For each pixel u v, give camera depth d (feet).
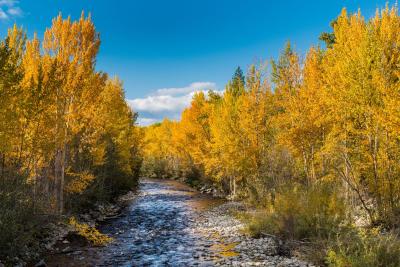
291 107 59.52
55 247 39.06
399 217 38.58
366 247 27.61
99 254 37.27
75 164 58.39
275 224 40.34
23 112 35.12
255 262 32.81
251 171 75.72
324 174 54.13
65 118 47.62
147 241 44.19
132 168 118.21
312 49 61.82
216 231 49.65
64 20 47.65
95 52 50.21
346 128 44.24
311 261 31.81
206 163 101.04
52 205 43.88
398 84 38.22
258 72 74.69
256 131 74.64
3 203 32.76
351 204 48.83
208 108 114.21
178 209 76.59
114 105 80.59
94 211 66.28
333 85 46.44
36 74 40.04
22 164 39.19
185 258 35.60
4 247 30.78
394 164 41.24
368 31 42.60
